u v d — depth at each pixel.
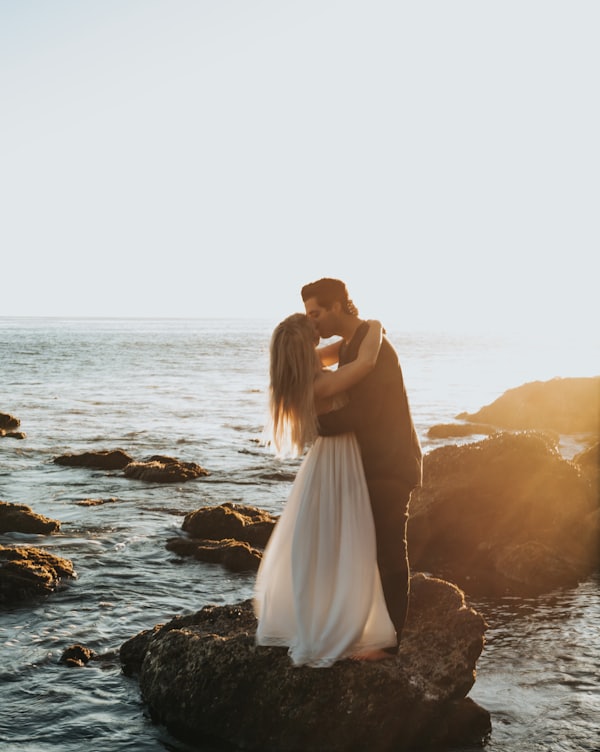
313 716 5.05
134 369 50.06
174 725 5.41
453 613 5.64
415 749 5.09
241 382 40.69
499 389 38.16
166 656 5.59
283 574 5.04
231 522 10.57
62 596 8.12
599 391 25.53
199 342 104.75
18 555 8.77
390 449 4.76
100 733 5.35
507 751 5.14
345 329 4.79
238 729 5.20
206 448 19.12
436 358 70.00
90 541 10.25
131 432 21.77
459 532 10.28
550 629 7.40
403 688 5.08
